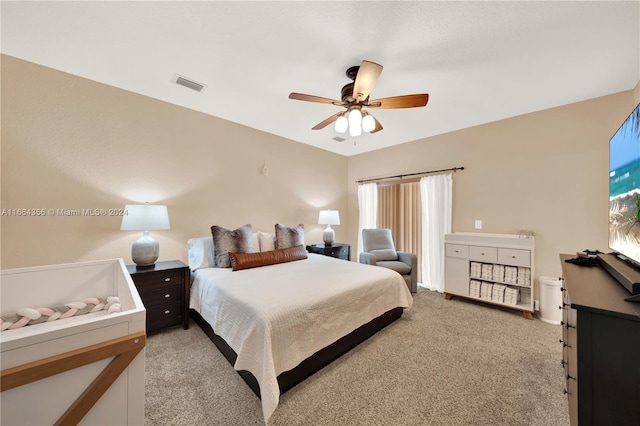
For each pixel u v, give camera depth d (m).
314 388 1.63
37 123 2.15
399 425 1.35
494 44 1.82
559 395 1.57
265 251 2.89
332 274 2.41
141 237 2.64
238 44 1.86
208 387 1.62
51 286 1.36
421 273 4.11
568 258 1.87
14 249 2.07
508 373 1.78
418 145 4.11
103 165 2.46
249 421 1.37
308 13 1.56
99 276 1.51
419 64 2.06
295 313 1.61
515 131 3.14
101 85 2.44
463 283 3.26
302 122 3.43
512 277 2.89
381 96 2.59
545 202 2.93
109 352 0.65
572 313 1.18
